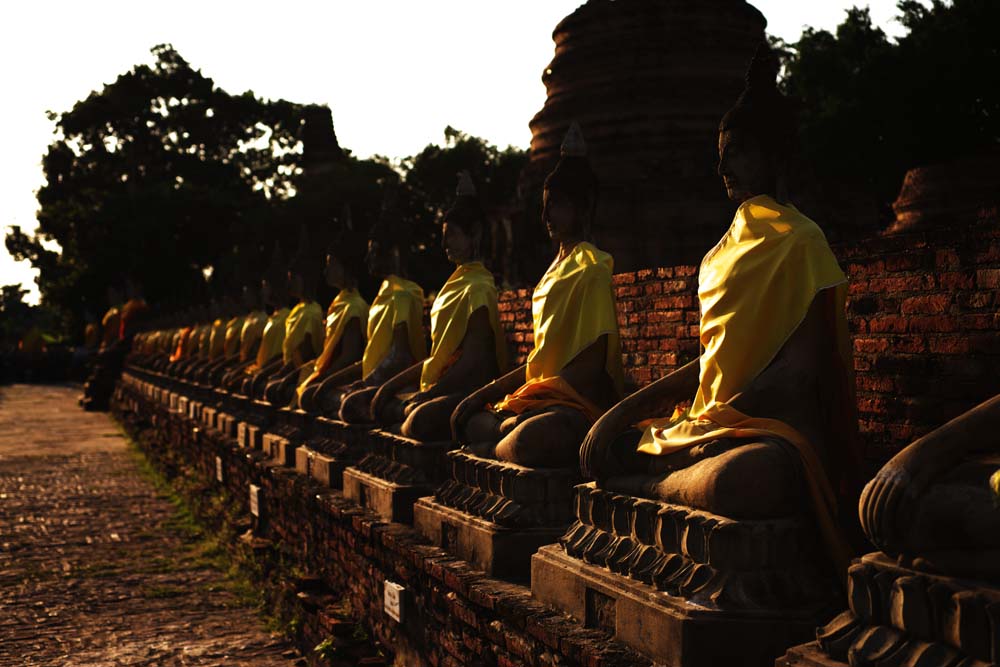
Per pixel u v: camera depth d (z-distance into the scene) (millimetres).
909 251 4934
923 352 4844
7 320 116688
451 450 7812
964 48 25109
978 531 3111
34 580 11766
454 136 41562
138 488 18594
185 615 10391
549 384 6254
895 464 3365
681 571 4277
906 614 3248
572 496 5770
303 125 40812
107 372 38906
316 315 13969
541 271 17734
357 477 9062
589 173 6668
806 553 4176
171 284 47344
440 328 8195
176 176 54062
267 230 31891
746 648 3992
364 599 8219
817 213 15859
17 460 22688
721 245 4863
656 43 19625
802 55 28984
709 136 19219
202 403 18734
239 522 12922
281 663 8852
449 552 6840
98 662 8812
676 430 4645
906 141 25594
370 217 31734
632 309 7406
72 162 54375
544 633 4898
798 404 4512
